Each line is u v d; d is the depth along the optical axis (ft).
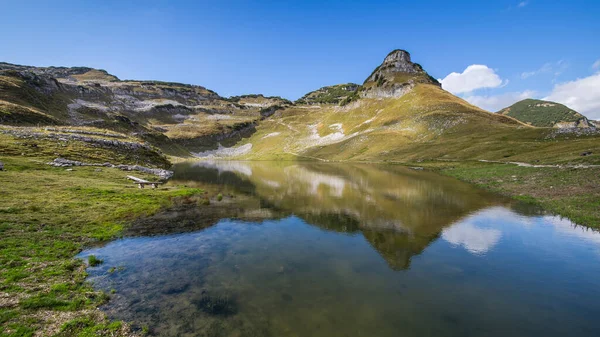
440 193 146.92
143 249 70.90
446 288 51.88
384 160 399.24
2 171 126.11
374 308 45.21
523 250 69.46
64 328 37.86
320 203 129.39
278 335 38.06
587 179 126.93
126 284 52.06
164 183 185.78
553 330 40.06
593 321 42.01
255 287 51.80
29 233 70.95
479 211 107.55
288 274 57.62
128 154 248.73
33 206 88.28
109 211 98.58
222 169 341.00
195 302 46.34
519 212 104.17
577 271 58.08
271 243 77.00
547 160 199.72
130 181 159.53
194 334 38.11
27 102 515.09
